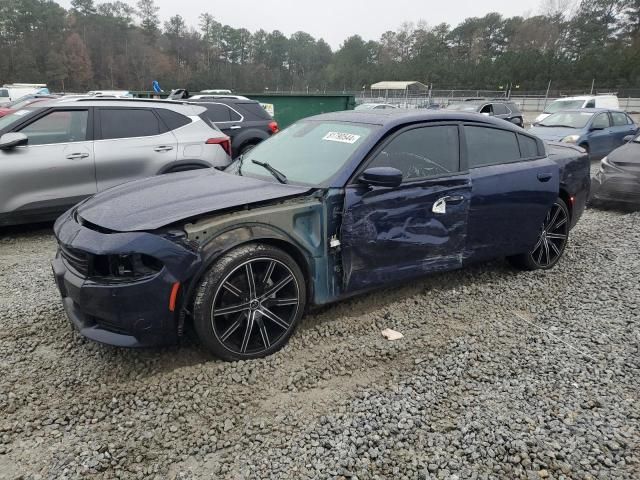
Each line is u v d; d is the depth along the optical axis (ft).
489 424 8.87
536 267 16.57
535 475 7.73
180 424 8.88
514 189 14.55
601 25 276.41
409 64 301.84
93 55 279.08
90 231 10.06
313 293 11.71
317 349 11.41
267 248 10.56
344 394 9.78
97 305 9.53
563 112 47.80
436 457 8.09
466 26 340.59
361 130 13.00
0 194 18.86
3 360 10.82
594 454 8.17
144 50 293.43
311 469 7.84
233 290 10.28
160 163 21.97
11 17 266.77
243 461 8.02
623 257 18.38
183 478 7.68
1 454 8.13
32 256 18.08
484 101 66.95
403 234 12.57
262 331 10.85
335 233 11.70
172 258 9.59
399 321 12.86
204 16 363.56
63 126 20.52
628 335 12.22
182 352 11.03
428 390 9.91
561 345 11.73
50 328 12.25
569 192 16.97
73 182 20.20
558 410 9.28
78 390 9.81
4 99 96.89
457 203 13.37
